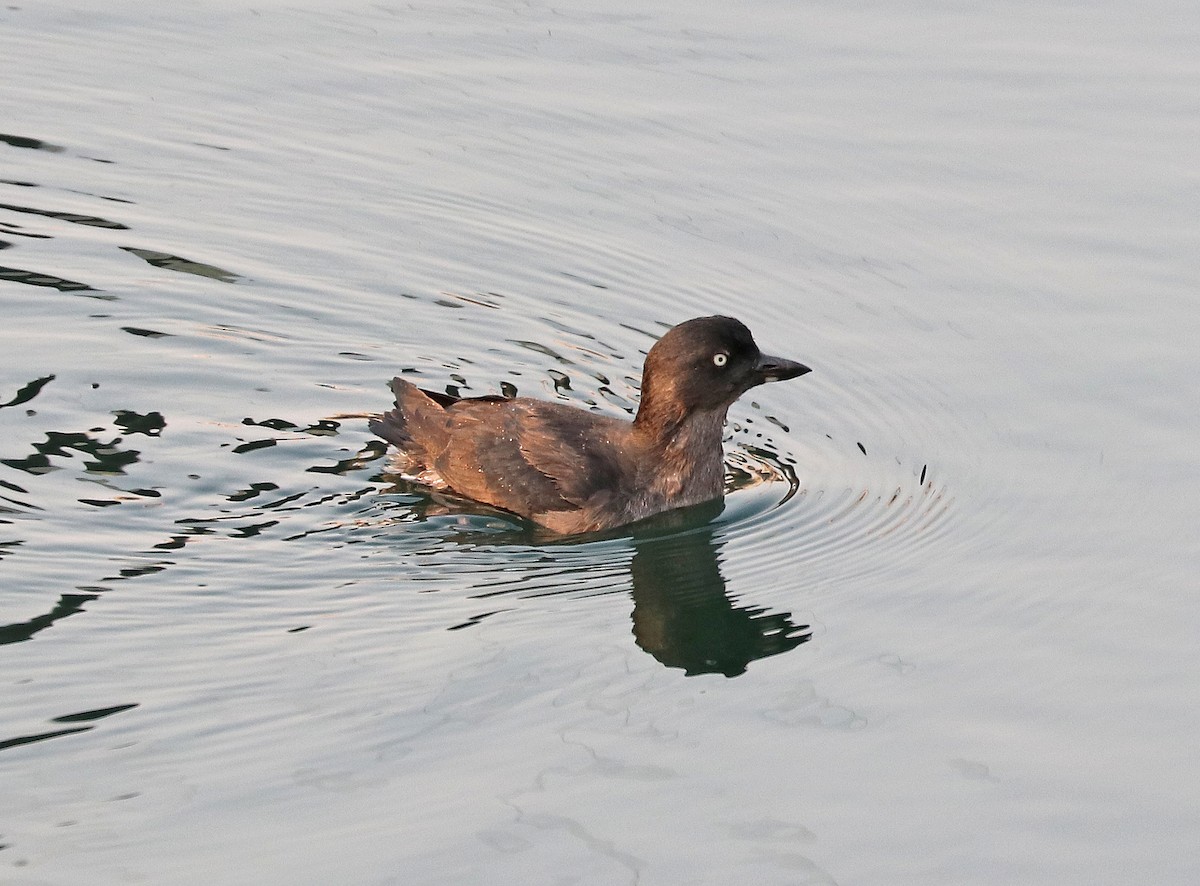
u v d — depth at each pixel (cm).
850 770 1088
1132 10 2119
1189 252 1708
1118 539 1349
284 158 1894
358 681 1155
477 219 1792
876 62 2020
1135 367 1561
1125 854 1013
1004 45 2047
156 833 1000
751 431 1533
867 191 1822
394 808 1030
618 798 1052
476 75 2022
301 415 1502
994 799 1060
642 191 1834
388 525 1362
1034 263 1708
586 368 1585
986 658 1212
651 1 2170
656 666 1198
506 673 1176
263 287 1681
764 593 1305
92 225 1767
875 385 1564
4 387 1498
